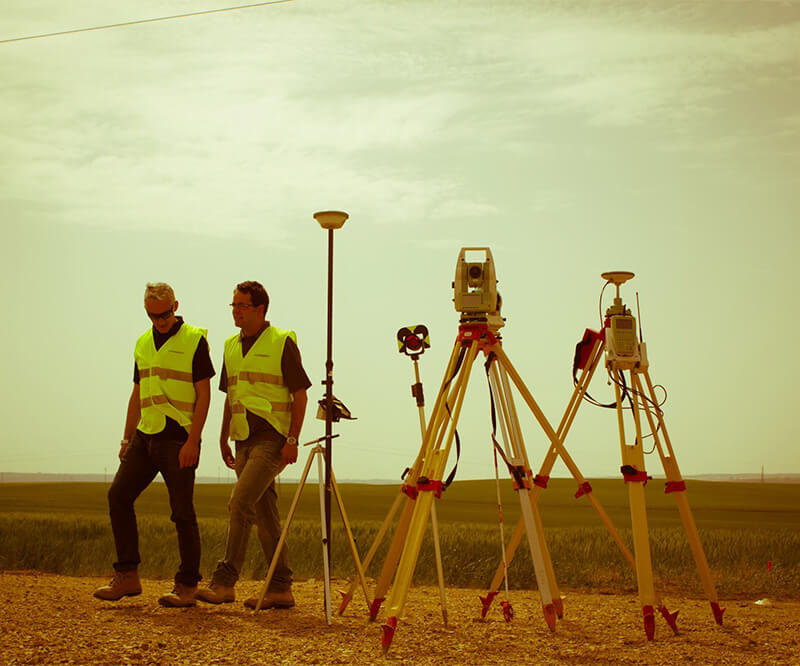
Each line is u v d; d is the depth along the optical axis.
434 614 6.89
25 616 5.86
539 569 5.87
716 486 80.94
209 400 6.97
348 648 5.19
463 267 6.08
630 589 10.09
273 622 6.08
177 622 5.87
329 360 6.80
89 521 18.48
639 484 5.98
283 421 7.04
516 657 5.04
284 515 35.88
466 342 6.01
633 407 6.19
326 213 6.96
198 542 6.82
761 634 5.89
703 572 6.38
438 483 5.60
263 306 7.13
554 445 6.39
